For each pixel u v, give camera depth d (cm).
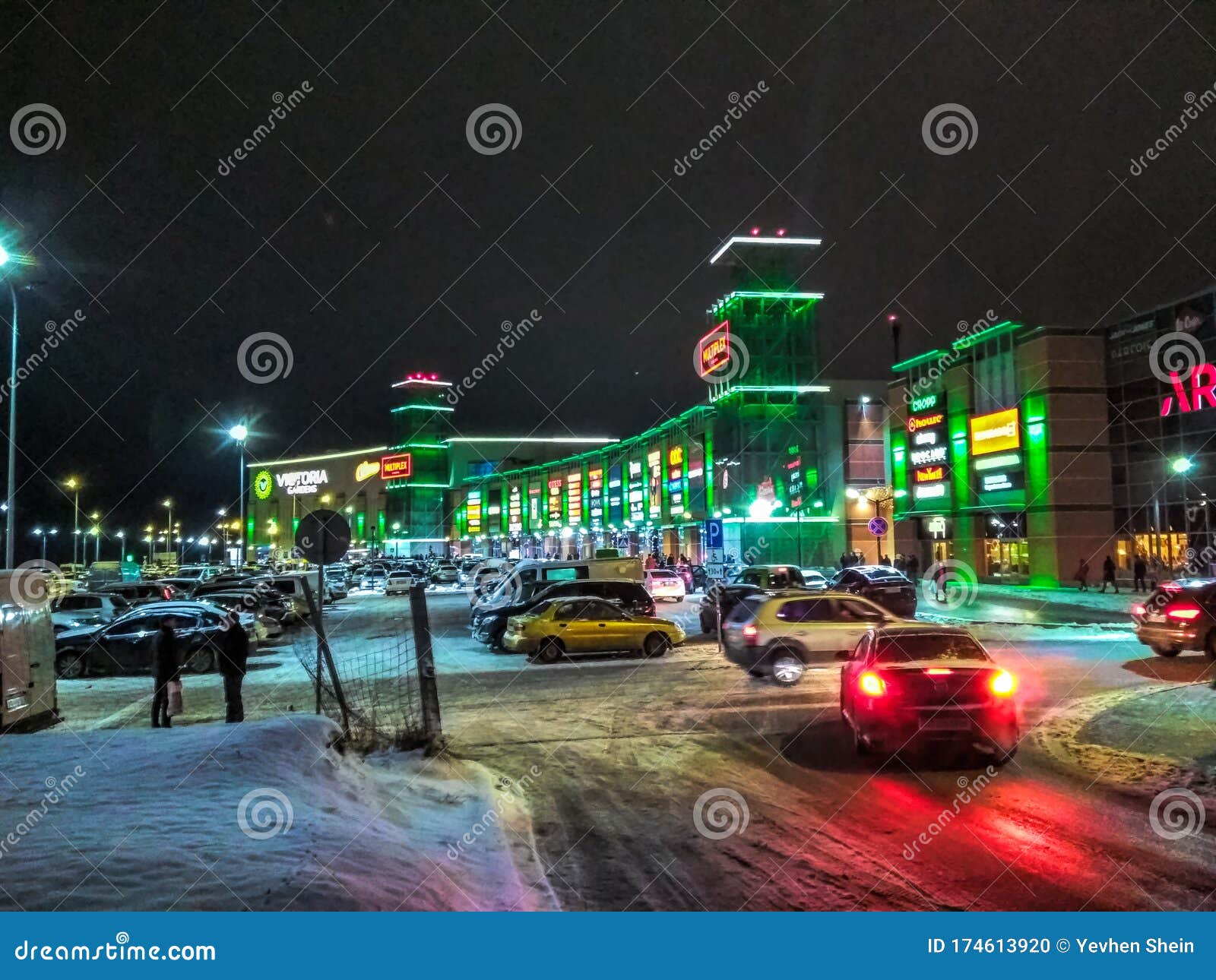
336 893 525
